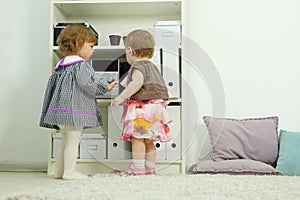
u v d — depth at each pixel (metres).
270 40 2.45
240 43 2.46
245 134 2.26
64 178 1.96
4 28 2.54
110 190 1.29
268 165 2.07
